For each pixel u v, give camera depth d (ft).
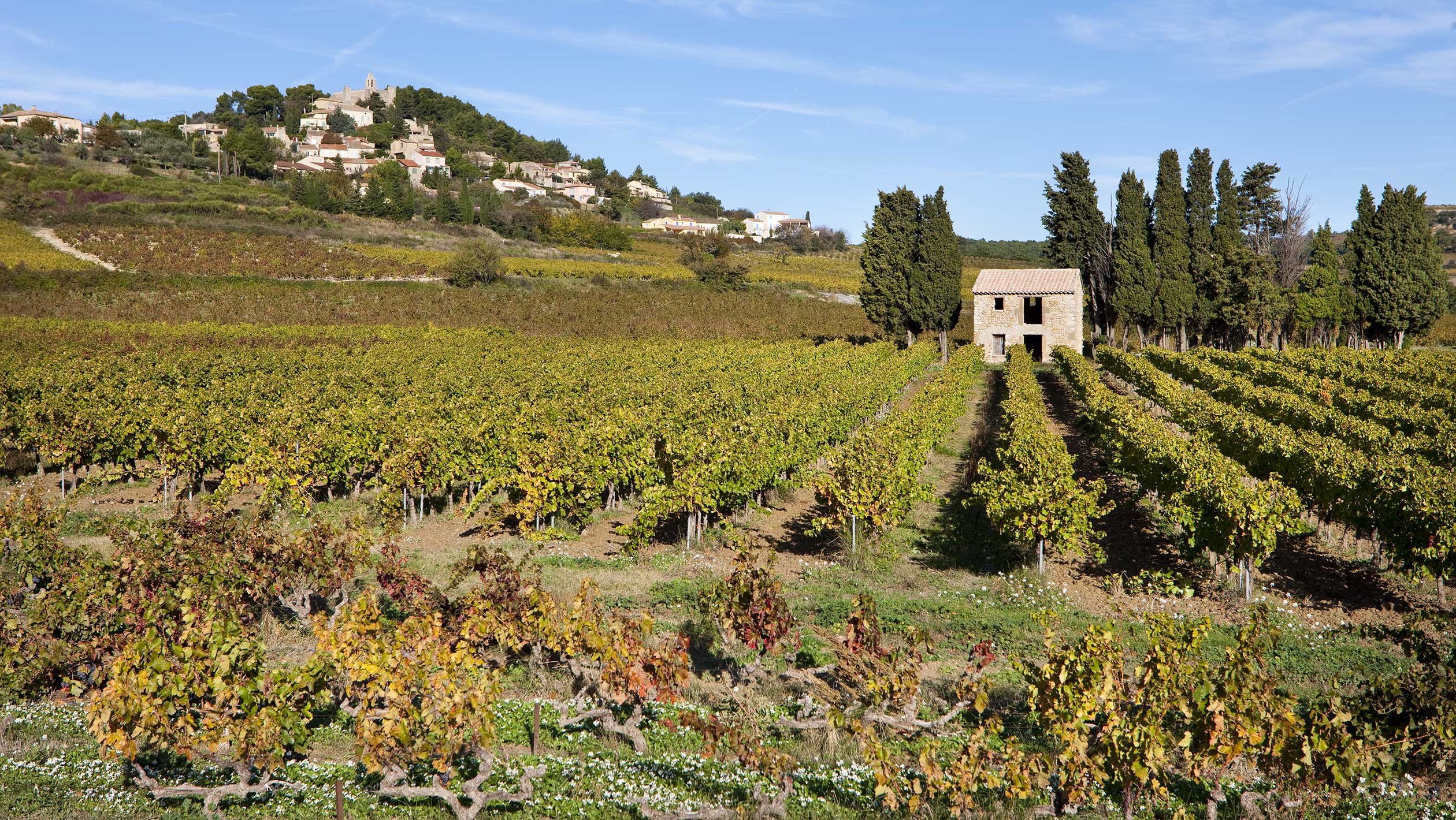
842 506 56.13
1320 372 134.72
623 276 315.17
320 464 67.72
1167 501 57.31
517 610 35.06
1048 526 51.24
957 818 25.38
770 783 27.78
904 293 209.97
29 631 34.65
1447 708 27.04
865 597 35.04
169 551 39.52
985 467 62.44
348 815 25.54
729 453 62.23
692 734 32.24
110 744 24.82
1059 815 26.09
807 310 286.25
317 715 33.37
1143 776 23.94
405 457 63.98
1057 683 25.86
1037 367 196.54
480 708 25.26
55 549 43.68
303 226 334.24
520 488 62.44
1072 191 228.22
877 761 25.55
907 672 31.55
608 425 71.97
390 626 39.22
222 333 182.39
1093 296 231.09
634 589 49.29
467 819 24.89
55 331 166.81
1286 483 63.72
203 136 581.12
